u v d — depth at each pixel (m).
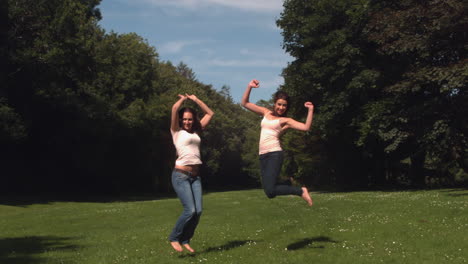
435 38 20.36
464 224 9.44
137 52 42.78
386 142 29.53
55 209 19.33
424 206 12.66
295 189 6.46
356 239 8.20
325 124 27.20
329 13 27.20
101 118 32.88
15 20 27.52
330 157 33.75
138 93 39.75
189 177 6.66
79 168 39.22
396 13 21.77
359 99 26.56
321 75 26.48
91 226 12.91
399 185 31.44
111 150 40.97
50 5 28.89
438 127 22.47
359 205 14.77
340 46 25.39
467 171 28.72
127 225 12.98
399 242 7.75
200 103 7.05
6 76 26.61
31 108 30.62
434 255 6.71
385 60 25.33
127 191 46.38
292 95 29.72
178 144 6.73
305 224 10.52
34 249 8.54
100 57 35.41
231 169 76.25
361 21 24.81
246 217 13.14
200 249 7.52
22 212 18.83
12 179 34.41
